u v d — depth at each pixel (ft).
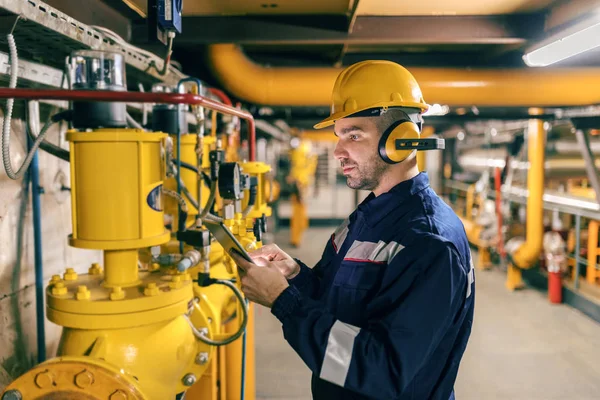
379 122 4.16
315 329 3.56
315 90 11.30
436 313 3.51
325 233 35.17
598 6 6.73
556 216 18.51
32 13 3.77
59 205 6.88
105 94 3.32
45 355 6.55
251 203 6.34
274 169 31.09
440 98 11.64
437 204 4.21
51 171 6.66
